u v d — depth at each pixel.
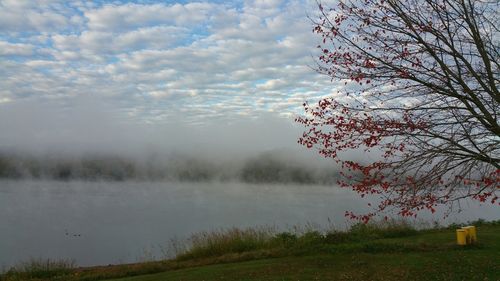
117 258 27.91
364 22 7.08
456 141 6.33
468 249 14.67
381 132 6.61
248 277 12.37
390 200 6.52
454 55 6.54
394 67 6.86
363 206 47.28
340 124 6.92
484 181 5.98
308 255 14.97
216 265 14.90
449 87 6.57
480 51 6.53
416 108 6.59
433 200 6.32
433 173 6.31
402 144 6.59
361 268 12.82
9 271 18.22
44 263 20.11
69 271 17.62
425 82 6.77
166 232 41.19
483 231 19.31
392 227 19.31
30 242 36.72
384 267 12.79
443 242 16.20
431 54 6.57
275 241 17.91
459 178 6.20
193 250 18.22
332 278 11.92
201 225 45.66
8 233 41.84
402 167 6.43
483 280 11.02
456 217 24.39
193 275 13.28
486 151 6.06
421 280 11.39
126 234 40.78
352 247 15.18
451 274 11.67
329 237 17.31
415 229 20.05
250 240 18.33
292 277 12.13
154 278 13.50
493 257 13.34
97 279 15.25
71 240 37.66
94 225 47.88
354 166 6.82
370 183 6.52
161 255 27.12
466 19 6.58
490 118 6.26
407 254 14.29
